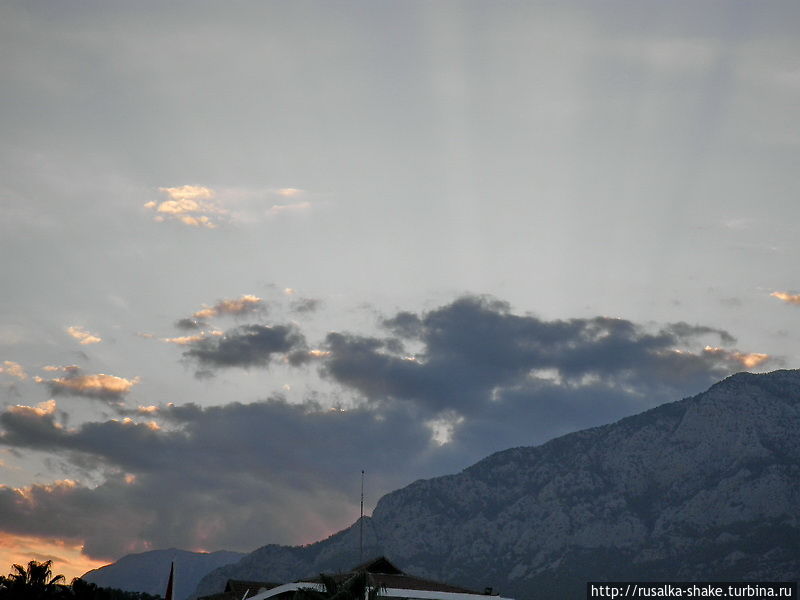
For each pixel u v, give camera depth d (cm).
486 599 7044
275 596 6906
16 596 10419
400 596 6881
